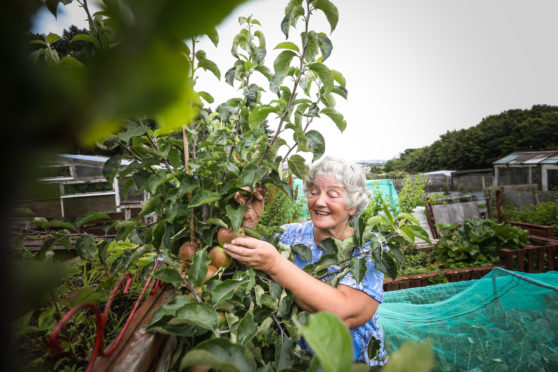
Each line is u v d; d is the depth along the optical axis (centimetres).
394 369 32
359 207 180
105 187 739
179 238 132
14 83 14
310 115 137
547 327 253
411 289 357
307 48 124
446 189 2719
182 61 15
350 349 35
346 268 154
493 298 282
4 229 17
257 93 158
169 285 136
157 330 93
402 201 831
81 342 111
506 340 255
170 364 108
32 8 16
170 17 13
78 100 15
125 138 112
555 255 555
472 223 613
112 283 141
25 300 19
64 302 104
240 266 145
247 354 66
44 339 100
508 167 2214
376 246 137
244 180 122
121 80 14
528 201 1026
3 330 18
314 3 116
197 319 86
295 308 144
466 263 557
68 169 694
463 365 241
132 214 743
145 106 15
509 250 520
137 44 14
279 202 566
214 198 115
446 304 307
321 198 171
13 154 15
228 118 157
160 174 121
